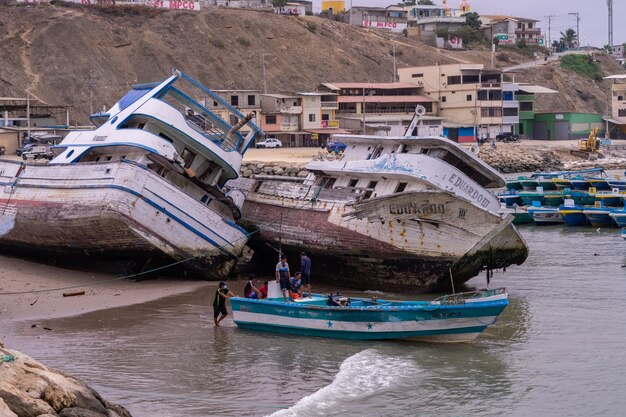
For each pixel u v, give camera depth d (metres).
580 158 109.88
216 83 132.75
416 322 28.00
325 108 108.12
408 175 36.97
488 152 102.12
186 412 21.34
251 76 136.00
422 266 36.50
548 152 108.00
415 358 26.66
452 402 22.67
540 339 29.17
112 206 37.03
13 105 101.69
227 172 42.03
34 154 78.50
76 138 43.28
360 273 38.59
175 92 42.69
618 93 138.00
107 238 38.47
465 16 192.75
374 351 27.44
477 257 36.16
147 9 142.88
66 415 16.36
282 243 41.28
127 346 27.66
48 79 121.69
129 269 40.31
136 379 24.11
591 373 25.30
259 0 170.12
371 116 111.69
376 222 37.00
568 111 131.00
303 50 147.88
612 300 35.56
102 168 38.41
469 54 174.50
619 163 104.12
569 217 62.41
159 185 37.53
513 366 25.92
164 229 37.66
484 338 29.30
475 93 116.88
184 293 36.53
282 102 105.44
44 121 103.94
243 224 43.41
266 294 31.66
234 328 30.44
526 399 22.94
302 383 24.09
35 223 41.09
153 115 39.91
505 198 68.94
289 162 76.81
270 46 146.38
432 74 119.56
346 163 39.88
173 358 26.39
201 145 40.47
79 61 125.69
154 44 134.12
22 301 34.38
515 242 37.22
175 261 38.31
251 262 45.25
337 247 38.50
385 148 40.47
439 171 37.44
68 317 31.77
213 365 25.69
